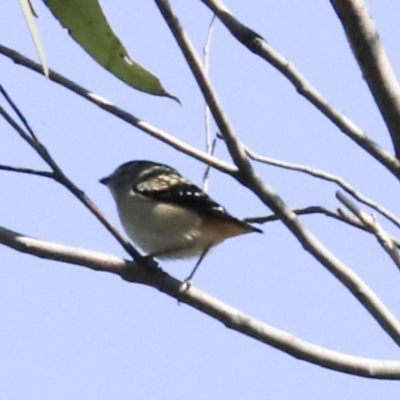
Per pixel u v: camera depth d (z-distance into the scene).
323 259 7.03
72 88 7.32
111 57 7.55
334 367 7.13
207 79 6.89
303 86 6.91
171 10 6.78
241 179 7.05
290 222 6.99
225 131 6.98
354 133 6.81
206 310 7.54
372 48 6.41
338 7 6.38
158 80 7.61
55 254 7.39
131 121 7.20
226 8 7.11
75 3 7.33
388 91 6.45
